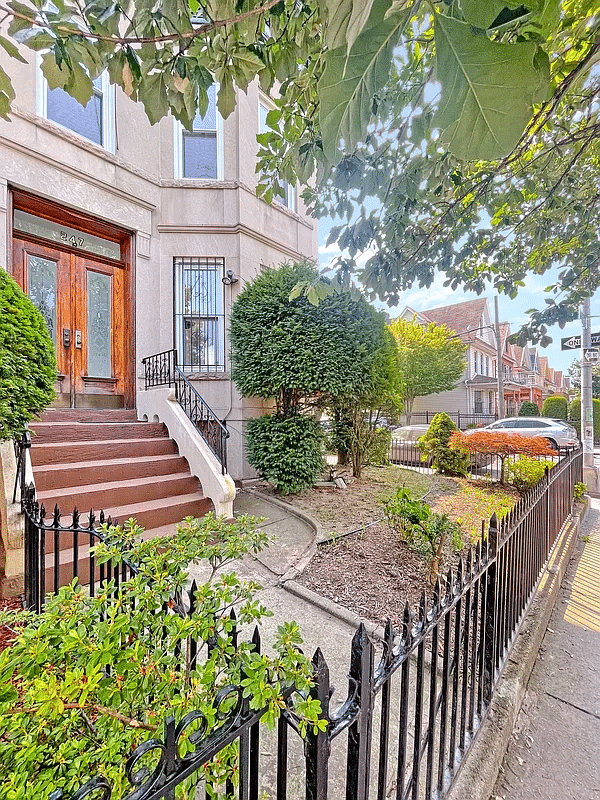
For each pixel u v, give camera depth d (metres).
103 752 0.83
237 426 6.45
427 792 1.24
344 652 2.18
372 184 1.80
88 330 5.74
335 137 0.85
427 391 17.61
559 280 2.85
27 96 4.84
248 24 1.34
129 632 1.10
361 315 5.67
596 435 17.11
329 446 6.55
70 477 3.84
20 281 5.03
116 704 0.95
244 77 1.59
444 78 0.71
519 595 2.42
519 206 2.79
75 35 1.11
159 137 6.50
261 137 2.20
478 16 0.64
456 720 1.57
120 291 6.11
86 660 0.94
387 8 0.68
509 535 2.18
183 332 6.61
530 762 1.67
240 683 0.81
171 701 0.89
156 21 1.18
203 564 3.21
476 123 0.73
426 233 2.25
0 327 2.81
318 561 3.33
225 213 6.62
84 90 1.25
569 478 5.11
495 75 0.68
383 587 2.89
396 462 10.02
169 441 4.99
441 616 1.34
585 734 1.82
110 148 5.80
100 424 4.67
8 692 0.87
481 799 1.38
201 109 1.48
